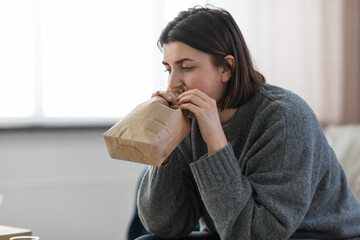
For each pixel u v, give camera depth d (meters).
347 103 3.10
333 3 3.02
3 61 2.53
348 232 1.32
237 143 1.33
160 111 1.09
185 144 1.43
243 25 2.79
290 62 2.92
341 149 2.29
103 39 2.71
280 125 1.21
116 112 2.75
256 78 1.31
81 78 2.68
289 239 1.26
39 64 2.59
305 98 2.97
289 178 1.19
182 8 2.81
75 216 2.58
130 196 2.72
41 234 2.52
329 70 3.03
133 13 2.75
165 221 1.38
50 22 2.61
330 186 1.31
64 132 2.64
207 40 1.21
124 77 2.75
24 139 2.57
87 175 2.69
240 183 1.17
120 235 2.69
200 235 1.44
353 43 3.08
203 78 1.22
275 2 2.86
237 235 1.17
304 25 2.95
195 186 1.44
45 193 2.53
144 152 1.04
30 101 2.59
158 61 2.80
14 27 2.54
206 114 1.17
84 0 2.66
